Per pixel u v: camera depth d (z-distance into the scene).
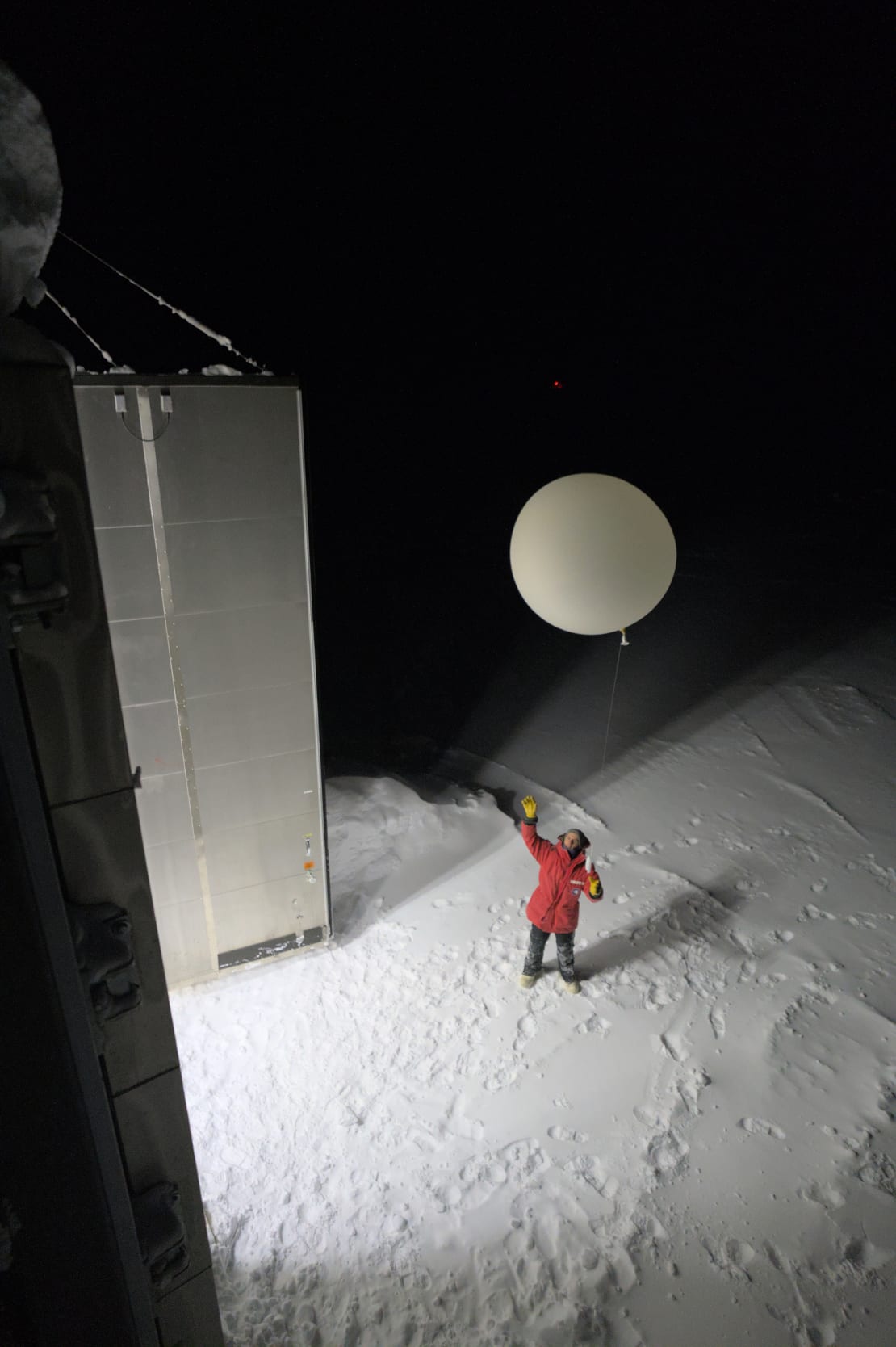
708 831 7.96
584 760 9.39
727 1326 3.96
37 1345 1.90
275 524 5.16
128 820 1.88
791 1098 5.08
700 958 6.31
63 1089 1.68
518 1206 4.59
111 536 4.86
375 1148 5.00
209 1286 2.48
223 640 5.30
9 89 1.50
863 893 6.95
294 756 5.82
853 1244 4.26
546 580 5.41
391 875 7.50
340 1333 4.04
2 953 1.54
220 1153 5.01
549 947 6.49
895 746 9.12
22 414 1.51
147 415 4.68
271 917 6.34
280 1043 5.79
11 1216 1.71
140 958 2.00
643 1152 4.83
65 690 1.71
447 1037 5.76
